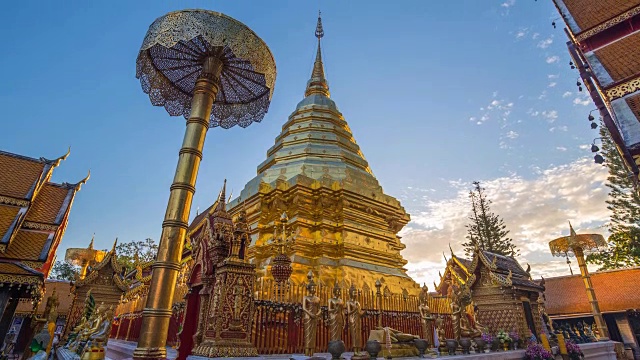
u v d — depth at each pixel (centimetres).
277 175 2061
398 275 1761
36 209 1986
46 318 1722
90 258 2886
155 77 761
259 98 867
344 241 1706
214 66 607
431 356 968
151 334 432
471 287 1725
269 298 1037
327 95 3103
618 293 2650
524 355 1301
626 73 1055
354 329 877
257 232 1770
